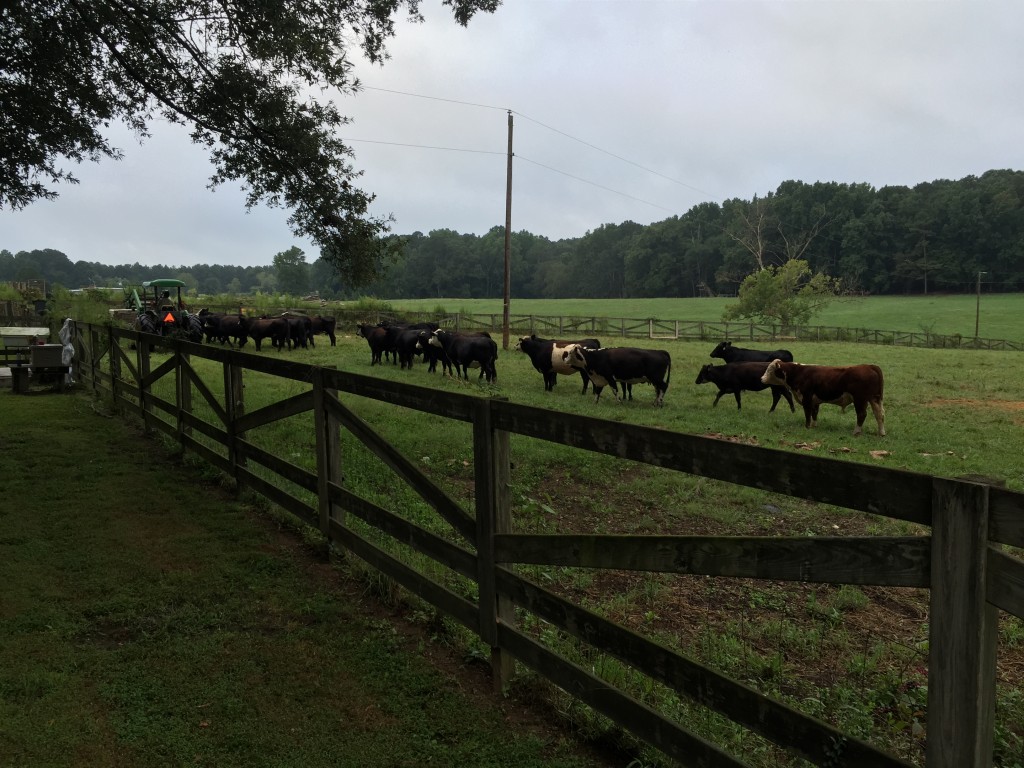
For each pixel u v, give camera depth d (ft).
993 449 32.65
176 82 30.68
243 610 13.24
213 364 59.88
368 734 9.59
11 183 31.19
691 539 7.54
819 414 43.50
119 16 28.12
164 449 25.35
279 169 32.27
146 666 11.23
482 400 10.25
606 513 21.70
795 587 15.83
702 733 9.25
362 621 12.87
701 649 12.53
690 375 64.80
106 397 35.35
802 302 173.99
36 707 10.03
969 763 5.45
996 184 341.21
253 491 20.06
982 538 5.24
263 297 149.07
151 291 100.12
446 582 14.46
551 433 9.22
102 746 9.25
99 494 20.03
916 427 38.60
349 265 35.22
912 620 14.39
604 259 442.50
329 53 30.68
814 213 339.98
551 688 10.53
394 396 12.46
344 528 14.83
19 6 24.95
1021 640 13.34
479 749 9.26
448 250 469.57
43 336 54.19
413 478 12.16
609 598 14.99
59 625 12.47
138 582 14.33
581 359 49.83
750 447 7.00
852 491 6.20
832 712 10.32
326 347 84.38
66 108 30.19
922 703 10.51
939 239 328.70
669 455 7.83
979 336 179.32
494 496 10.31
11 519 17.81
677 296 395.55
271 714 10.02
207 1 28.63
